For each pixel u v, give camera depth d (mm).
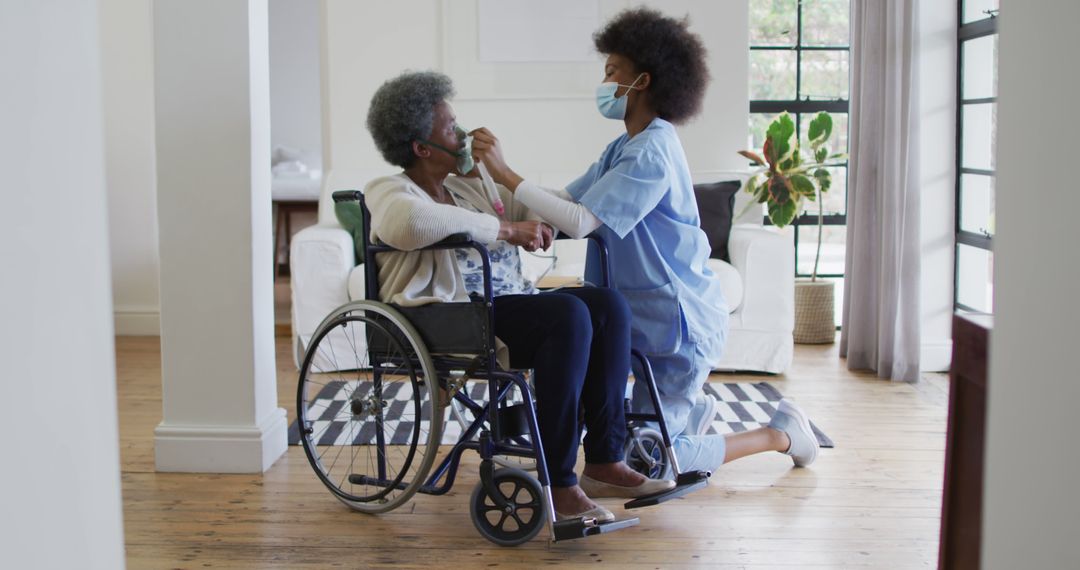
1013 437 1034
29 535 958
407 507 2672
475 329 2326
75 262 1021
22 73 939
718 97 4918
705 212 4359
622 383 2432
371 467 2994
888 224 4090
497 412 2363
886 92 4074
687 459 2727
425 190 2514
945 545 1470
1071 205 937
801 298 4867
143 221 5094
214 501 2715
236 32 2846
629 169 2482
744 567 2277
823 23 5262
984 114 4199
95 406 1059
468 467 3008
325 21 4902
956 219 4250
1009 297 1036
